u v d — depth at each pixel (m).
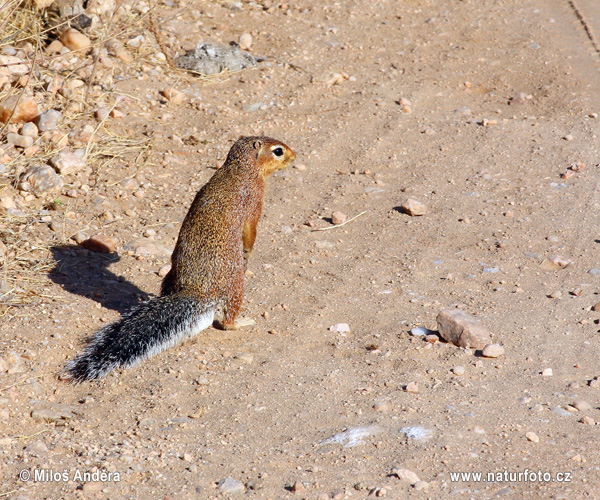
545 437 9.38
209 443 9.55
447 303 13.34
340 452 9.23
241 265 12.35
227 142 19.64
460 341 11.88
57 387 10.85
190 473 8.86
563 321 12.48
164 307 11.36
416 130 20.92
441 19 27.73
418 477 8.62
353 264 14.91
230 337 12.48
